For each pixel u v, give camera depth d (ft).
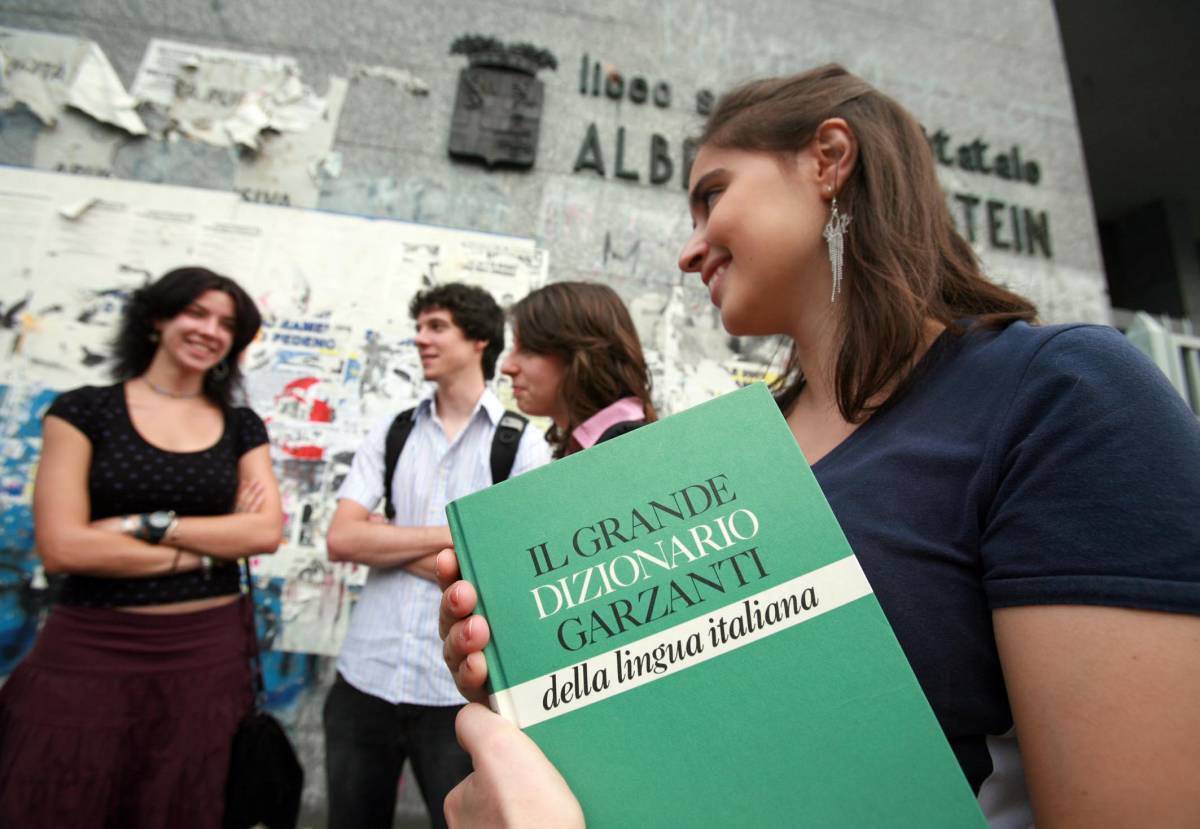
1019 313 1.89
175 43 9.40
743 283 2.27
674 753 1.35
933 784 1.25
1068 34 16.10
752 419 1.65
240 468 5.39
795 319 2.36
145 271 8.68
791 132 2.23
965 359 1.78
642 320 9.36
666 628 1.46
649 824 1.29
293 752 4.70
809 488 1.55
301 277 8.88
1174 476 1.22
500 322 5.71
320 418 8.50
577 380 4.11
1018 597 1.29
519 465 4.87
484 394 5.25
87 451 4.65
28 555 7.77
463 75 9.62
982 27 11.72
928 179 2.19
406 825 7.12
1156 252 20.90
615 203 9.66
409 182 9.34
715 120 2.54
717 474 1.60
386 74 9.66
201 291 5.18
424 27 9.89
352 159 9.33
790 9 11.05
